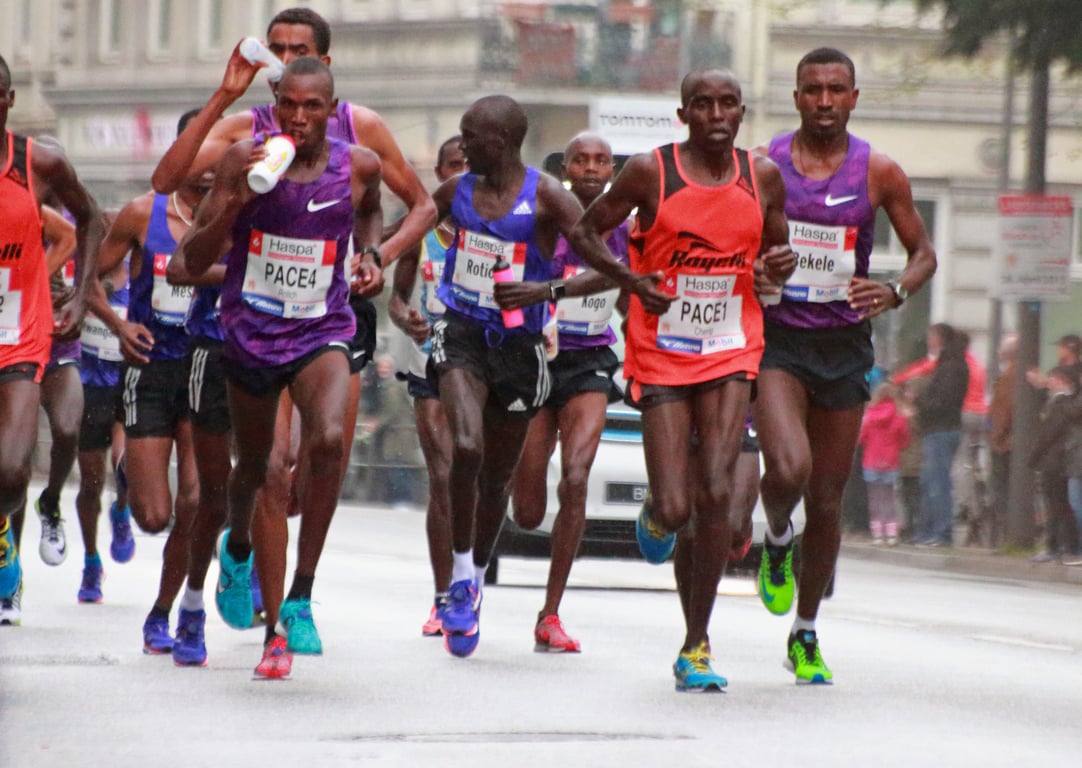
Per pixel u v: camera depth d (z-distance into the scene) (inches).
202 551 1168.2
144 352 1353.3
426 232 1236.5
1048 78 2581.2
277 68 1184.2
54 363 1555.1
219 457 1143.6
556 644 1316.4
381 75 5083.7
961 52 2544.3
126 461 1379.2
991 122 4429.1
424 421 1432.1
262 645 1320.1
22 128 6092.5
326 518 1066.1
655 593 1923.0
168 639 1263.5
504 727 956.0
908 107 4431.6
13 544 1406.3
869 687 1151.6
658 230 1087.6
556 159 1974.7
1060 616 1775.3
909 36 4190.5
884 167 1123.3
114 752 872.3
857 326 1124.5
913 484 2815.0
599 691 1103.0
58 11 5959.6
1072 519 2444.6
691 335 1090.1
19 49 6112.2
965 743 936.9
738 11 4596.5
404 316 1445.6
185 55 5708.7
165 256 1352.1
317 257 1058.7
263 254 1054.4
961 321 4436.5
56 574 1904.5
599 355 1386.6
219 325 1128.8
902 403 2869.1
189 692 1067.9
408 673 1173.1
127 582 1823.3
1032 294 2581.2
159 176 1173.7
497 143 1221.1
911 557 2652.6
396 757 860.6
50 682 1107.3
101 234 1186.6
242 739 910.4
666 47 4697.3
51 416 1558.8
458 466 1217.4
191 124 1178.0
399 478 3720.5
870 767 858.1
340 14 5177.2
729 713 1019.3
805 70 1119.6
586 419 1363.2
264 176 1015.0
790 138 1132.5
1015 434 2605.8
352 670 1182.3
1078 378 2437.3
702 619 1105.4
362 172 1070.4
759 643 1413.6
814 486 1139.9
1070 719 1034.1
